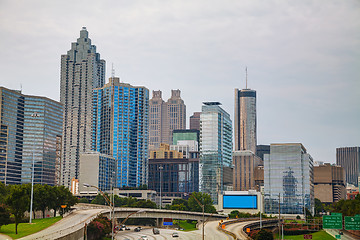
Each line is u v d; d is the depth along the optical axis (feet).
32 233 528.22
